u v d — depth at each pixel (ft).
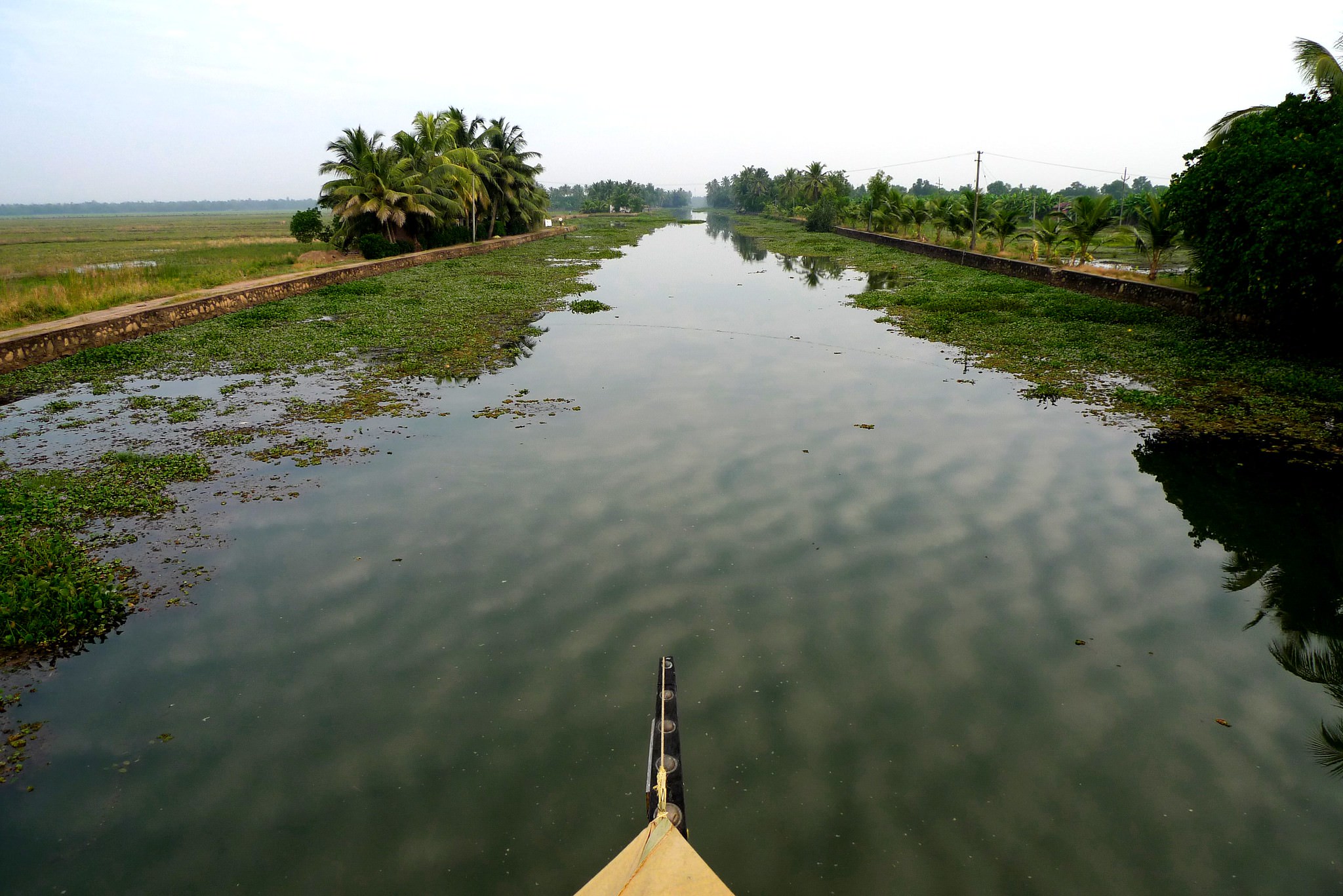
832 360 51.11
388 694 16.98
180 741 15.64
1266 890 11.96
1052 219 104.73
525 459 31.76
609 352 53.88
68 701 16.94
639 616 19.95
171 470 30.07
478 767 14.78
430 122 123.75
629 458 31.91
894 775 14.47
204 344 54.65
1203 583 21.76
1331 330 48.06
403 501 27.50
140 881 12.39
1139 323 60.23
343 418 37.37
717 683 17.22
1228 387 42.32
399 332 59.57
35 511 25.90
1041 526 25.43
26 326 52.95
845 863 12.52
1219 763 14.79
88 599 20.17
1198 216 54.08
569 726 15.89
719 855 12.70
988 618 19.95
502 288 88.53
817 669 17.75
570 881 12.25
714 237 219.20
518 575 22.16
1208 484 28.94
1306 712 16.29
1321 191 43.60
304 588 21.54
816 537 24.50
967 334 58.75
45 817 13.74
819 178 270.46
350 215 110.52
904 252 139.33
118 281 72.84
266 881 12.35
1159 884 12.09
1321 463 30.89
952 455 32.22
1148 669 17.84
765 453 32.48
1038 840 12.96
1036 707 16.48
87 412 38.45
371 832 13.30
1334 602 20.71
